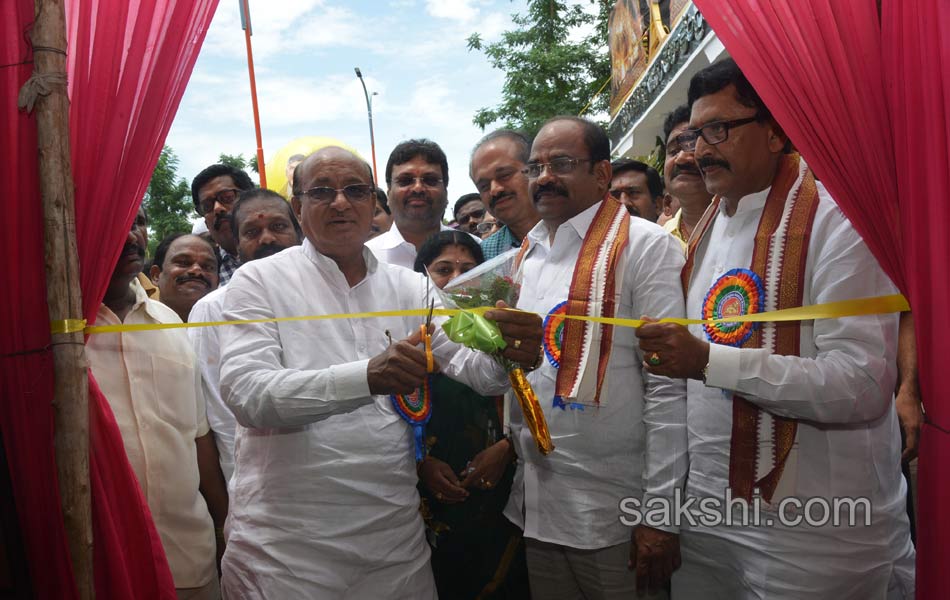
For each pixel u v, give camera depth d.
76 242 1.82
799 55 1.79
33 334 1.81
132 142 1.89
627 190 3.78
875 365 1.84
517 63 14.02
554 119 2.42
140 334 2.40
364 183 2.20
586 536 2.24
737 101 2.01
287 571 2.02
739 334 2.00
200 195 4.05
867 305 1.83
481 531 2.60
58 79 1.76
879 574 1.96
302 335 2.15
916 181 1.67
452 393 2.66
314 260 2.25
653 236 2.29
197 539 2.41
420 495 2.62
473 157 3.44
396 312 2.10
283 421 1.96
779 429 1.94
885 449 2.07
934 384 1.69
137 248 2.39
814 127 1.78
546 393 2.31
